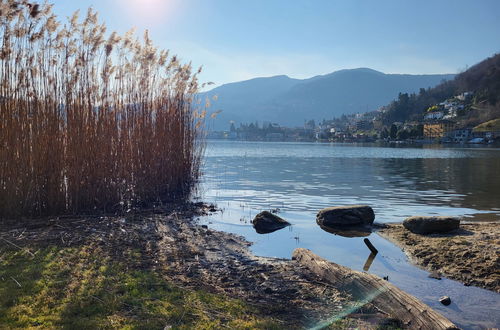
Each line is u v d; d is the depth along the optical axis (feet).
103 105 35.06
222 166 102.78
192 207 40.73
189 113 50.44
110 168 35.40
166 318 14.82
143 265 21.24
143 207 38.65
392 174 84.79
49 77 31.24
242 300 17.46
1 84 28.76
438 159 154.40
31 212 30.42
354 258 25.43
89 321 14.10
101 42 33.17
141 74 40.40
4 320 13.85
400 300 16.40
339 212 34.81
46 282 17.58
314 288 19.44
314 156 171.32
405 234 31.04
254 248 27.22
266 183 65.21
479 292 19.84
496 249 25.08
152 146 41.65
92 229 27.94
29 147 30.27
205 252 25.20
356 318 16.12
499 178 76.43
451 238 28.45
